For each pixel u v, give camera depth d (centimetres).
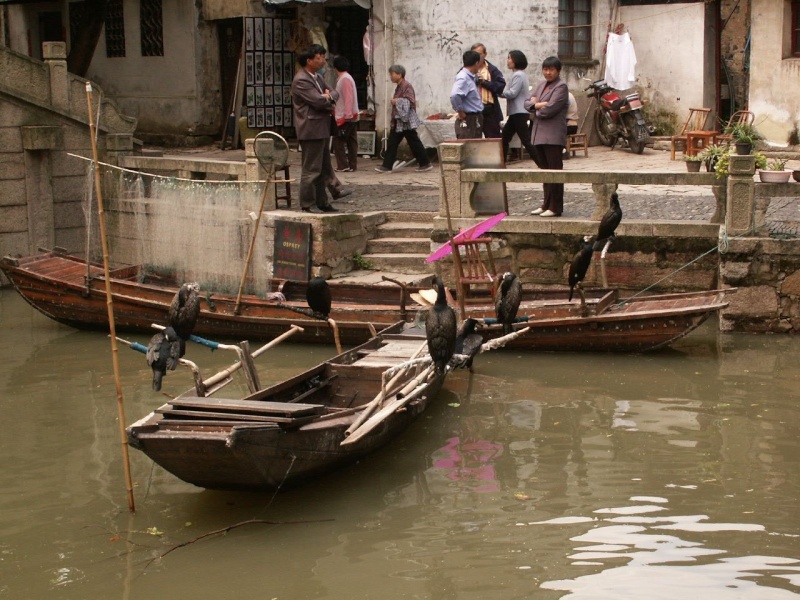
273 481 702
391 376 826
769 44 1694
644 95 1927
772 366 1010
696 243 1147
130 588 607
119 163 1530
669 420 870
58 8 2284
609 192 1155
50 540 671
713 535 656
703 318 1002
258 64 1942
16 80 1456
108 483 766
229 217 1163
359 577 615
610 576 605
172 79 2102
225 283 1179
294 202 1393
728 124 1716
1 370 1056
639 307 1077
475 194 1234
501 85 1527
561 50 1897
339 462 750
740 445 811
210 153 1939
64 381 1018
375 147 1838
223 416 690
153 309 1151
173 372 1048
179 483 766
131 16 2150
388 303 1152
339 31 1997
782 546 639
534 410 908
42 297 1205
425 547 652
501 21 1808
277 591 601
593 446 818
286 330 1113
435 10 1775
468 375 1014
